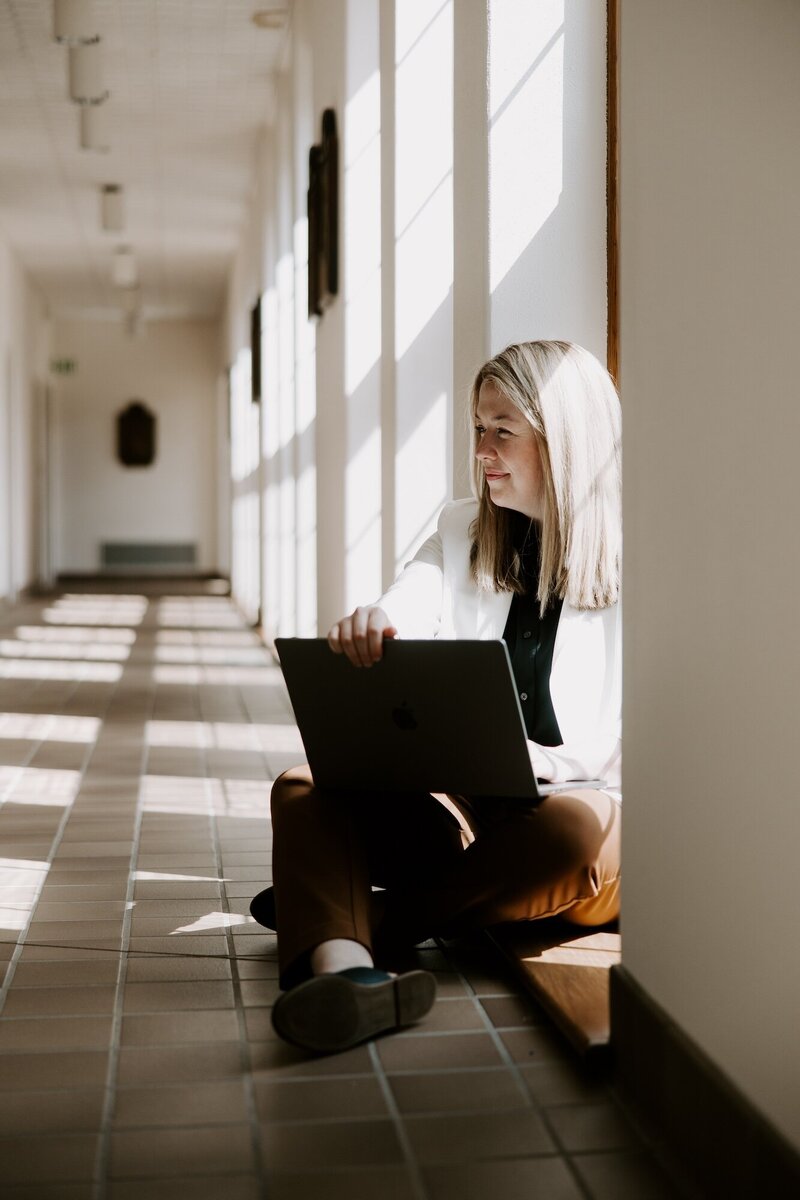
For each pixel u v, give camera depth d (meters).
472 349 3.82
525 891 2.53
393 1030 2.38
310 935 2.36
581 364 2.71
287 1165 1.88
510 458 2.70
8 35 9.05
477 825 2.81
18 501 17.44
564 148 3.63
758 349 1.67
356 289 6.19
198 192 13.70
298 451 9.07
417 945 2.87
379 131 5.86
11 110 10.83
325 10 6.95
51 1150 1.92
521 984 2.60
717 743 1.81
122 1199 1.78
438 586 2.90
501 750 2.39
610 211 3.60
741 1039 1.73
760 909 1.68
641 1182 1.83
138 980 2.69
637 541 2.14
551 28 3.62
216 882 3.49
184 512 22.41
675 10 1.94
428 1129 1.99
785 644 1.61
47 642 11.16
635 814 2.15
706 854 1.85
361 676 2.45
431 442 5.04
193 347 22.31
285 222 9.95
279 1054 2.29
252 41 9.33
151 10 8.73
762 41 1.65
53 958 2.83
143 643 11.15
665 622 2.01
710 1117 1.78
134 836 4.04
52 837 4.02
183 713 6.91
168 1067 2.23
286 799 2.55
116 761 5.45
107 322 22.14
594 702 2.69
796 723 1.58
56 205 14.36
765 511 1.66
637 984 2.12
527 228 3.62
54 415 22.06
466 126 3.90
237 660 9.76
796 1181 1.54
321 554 7.40
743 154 1.71
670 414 1.98
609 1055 2.20
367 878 2.46
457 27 4.05
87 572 22.34
